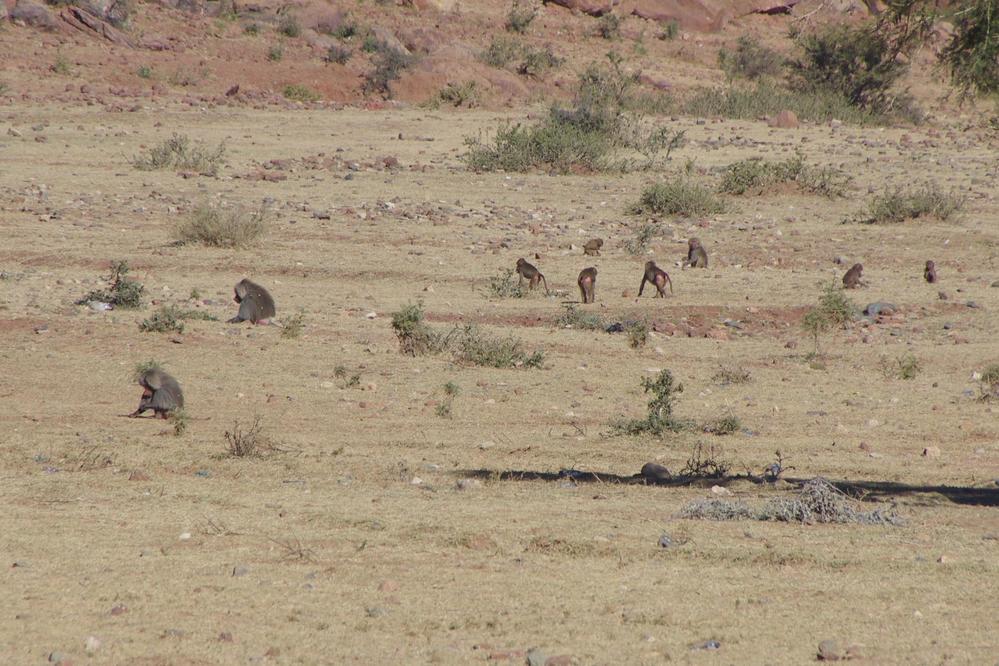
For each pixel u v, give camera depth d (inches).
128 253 3590.1
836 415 2091.5
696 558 1205.1
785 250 3946.9
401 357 2485.2
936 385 2383.1
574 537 1258.6
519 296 3223.4
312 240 3868.1
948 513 1432.1
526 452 1765.5
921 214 4436.5
